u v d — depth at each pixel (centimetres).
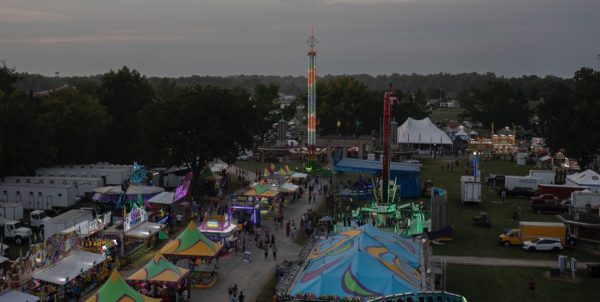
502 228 8062
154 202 7969
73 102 12012
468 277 5891
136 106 13925
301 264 5225
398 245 5334
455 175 12988
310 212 8456
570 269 6081
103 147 13188
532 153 16025
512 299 5272
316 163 13288
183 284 5244
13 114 9688
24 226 7512
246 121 10769
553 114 14588
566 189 9712
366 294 4316
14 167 9688
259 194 8838
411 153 15600
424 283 4616
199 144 9694
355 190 10050
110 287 4291
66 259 5381
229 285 5644
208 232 6675
